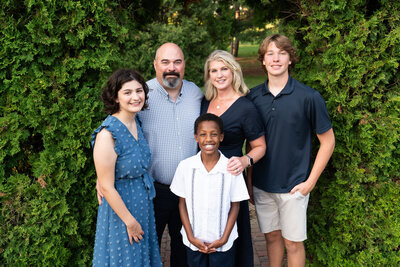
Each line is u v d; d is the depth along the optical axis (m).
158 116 2.47
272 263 2.73
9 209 2.31
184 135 2.48
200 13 15.14
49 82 2.32
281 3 3.42
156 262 2.30
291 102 2.28
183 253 2.69
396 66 2.36
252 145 2.37
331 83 2.54
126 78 1.94
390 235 2.64
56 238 2.37
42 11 2.15
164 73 2.40
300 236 2.42
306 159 2.36
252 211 4.50
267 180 2.44
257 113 2.33
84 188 2.52
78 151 2.38
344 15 2.42
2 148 2.23
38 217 2.31
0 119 2.20
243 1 3.94
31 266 2.35
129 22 2.82
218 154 2.18
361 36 2.38
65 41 2.35
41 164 2.31
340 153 2.65
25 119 2.26
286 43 2.24
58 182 2.36
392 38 2.32
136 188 2.08
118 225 2.03
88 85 2.48
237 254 2.46
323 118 2.25
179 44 12.45
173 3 12.31
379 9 2.43
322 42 2.61
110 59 2.45
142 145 2.12
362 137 2.50
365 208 2.61
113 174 1.93
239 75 2.40
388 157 2.53
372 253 2.62
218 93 2.47
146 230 2.17
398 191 2.57
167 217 2.60
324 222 2.82
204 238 2.17
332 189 2.72
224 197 2.13
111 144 1.89
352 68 2.48
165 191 2.50
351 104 2.47
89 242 2.62
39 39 2.20
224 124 2.33
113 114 2.04
